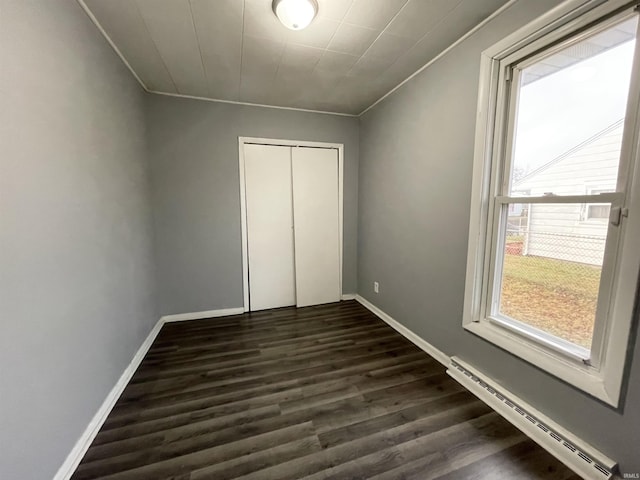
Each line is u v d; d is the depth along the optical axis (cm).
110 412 164
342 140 342
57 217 123
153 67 220
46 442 111
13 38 100
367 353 232
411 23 168
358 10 156
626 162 113
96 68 164
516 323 167
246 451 136
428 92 218
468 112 182
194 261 301
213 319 306
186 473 125
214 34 178
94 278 154
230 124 297
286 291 345
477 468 127
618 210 116
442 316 214
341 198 351
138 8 153
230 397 177
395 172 269
